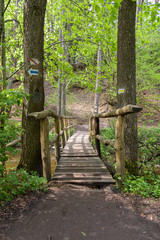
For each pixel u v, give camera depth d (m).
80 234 1.69
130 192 2.75
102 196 2.55
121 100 3.79
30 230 1.72
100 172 3.49
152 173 3.78
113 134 6.48
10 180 2.46
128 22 3.64
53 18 7.00
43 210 2.10
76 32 5.49
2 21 3.43
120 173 2.96
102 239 1.62
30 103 3.24
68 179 3.17
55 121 4.27
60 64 5.19
